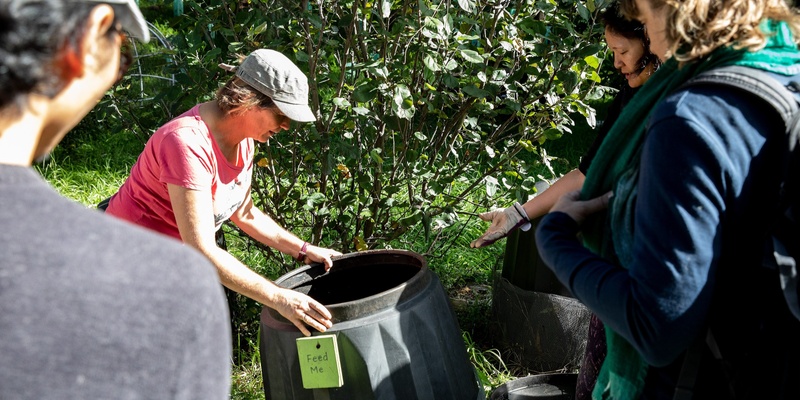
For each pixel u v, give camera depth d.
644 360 1.45
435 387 2.16
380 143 3.26
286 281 2.45
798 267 1.23
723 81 1.26
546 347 3.15
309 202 3.03
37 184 0.84
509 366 3.29
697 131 1.22
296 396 2.15
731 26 1.29
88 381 0.75
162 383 0.78
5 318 0.75
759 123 1.25
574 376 2.82
